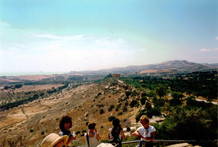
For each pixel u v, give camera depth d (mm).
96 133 3777
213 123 7395
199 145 6648
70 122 3041
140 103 54438
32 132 73250
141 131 4117
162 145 7660
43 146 2262
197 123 7324
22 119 127000
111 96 93875
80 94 182500
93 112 73062
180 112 8820
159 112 27719
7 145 48656
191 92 73562
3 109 176250
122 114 52125
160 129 8914
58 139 2252
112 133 3459
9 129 94188
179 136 7879
